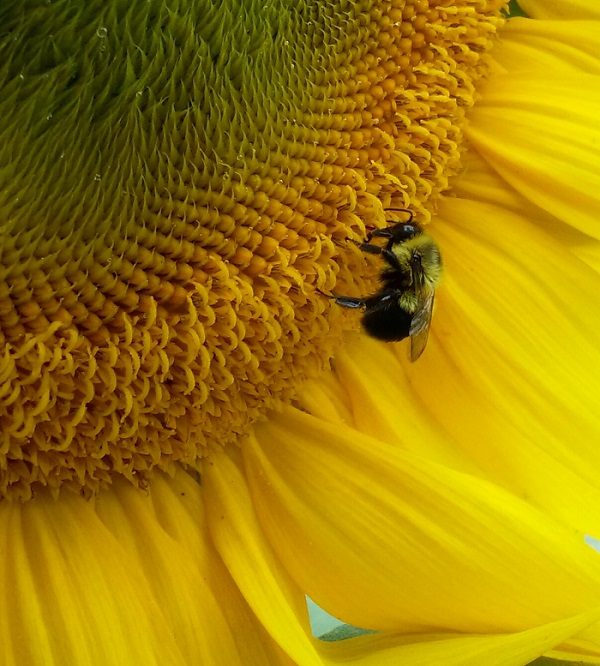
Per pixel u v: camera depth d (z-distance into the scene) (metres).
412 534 0.09
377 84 0.10
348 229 0.10
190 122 0.08
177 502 0.09
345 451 0.09
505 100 0.11
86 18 0.07
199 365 0.09
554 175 0.10
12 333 0.08
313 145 0.09
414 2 0.10
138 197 0.08
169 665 0.08
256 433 0.10
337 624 0.11
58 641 0.08
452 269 0.11
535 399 0.10
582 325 0.10
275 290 0.09
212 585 0.09
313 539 0.09
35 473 0.09
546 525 0.09
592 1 0.11
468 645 0.08
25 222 0.08
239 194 0.09
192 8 0.08
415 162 0.10
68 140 0.08
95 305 0.08
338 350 0.10
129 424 0.09
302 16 0.09
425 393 0.10
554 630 0.08
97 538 0.09
